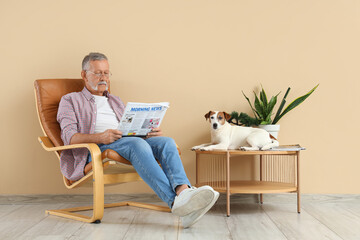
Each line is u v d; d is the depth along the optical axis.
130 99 2.85
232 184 2.59
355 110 2.83
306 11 2.85
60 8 2.86
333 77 2.83
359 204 2.78
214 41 2.85
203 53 2.85
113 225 2.09
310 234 1.92
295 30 2.85
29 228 2.05
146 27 2.85
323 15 2.84
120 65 2.85
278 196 2.82
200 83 2.85
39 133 2.84
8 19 2.85
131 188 2.85
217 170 2.84
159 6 2.86
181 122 2.85
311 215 2.39
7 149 2.84
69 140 2.20
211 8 2.86
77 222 2.18
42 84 2.46
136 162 2.00
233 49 2.85
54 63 2.85
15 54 2.85
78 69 2.85
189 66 2.85
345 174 2.82
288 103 2.84
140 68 2.85
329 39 2.83
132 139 2.05
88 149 2.14
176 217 2.29
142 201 2.83
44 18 2.85
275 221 2.22
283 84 2.83
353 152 2.81
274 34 2.85
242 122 2.71
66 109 2.30
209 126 2.84
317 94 2.83
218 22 2.85
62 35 2.86
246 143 2.59
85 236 1.88
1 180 2.84
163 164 2.05
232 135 2.61
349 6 2.84
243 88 2.84
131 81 2.85
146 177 1.99
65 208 2.66
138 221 2.19
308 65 2.83
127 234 1.91
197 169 2.70
